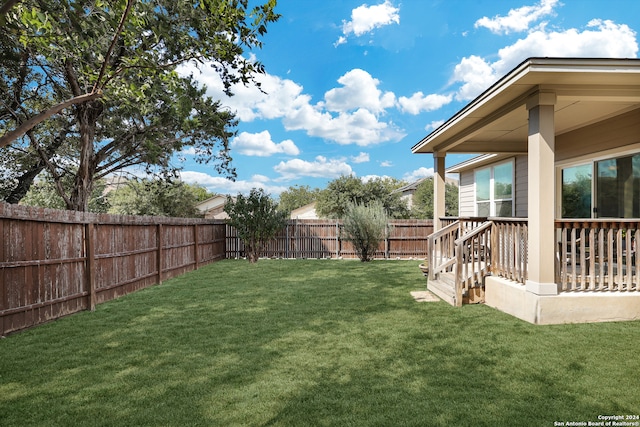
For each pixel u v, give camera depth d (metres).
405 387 3.20
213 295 7.46
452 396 3.02
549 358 3.81
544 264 5.07
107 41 5.42
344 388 3.19
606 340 4.31
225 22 4.63
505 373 3.46
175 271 10.12
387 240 14.98
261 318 5.60
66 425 2.66
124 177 13.98
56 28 4.31
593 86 5.13
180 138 12.44
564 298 5.04
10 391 3.21
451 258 7.61
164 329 5.07
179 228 10.52
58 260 5.75
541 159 5.11
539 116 5.10
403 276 9.89
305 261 14.05
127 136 12.04
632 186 6.80
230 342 4.48
